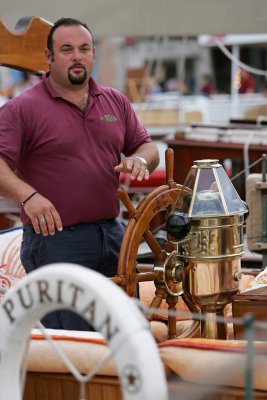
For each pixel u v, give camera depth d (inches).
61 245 354.9
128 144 391.5
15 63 436.8
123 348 189.9
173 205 324.8
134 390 189.6
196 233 290.8
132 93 1272.1
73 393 271.6
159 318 358.0
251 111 1273.4
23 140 355.6
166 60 2146.9
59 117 355.6
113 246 370.0
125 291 304.8
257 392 248.8
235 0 618.5
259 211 415.5
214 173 299.7
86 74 356.2
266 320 284.7
